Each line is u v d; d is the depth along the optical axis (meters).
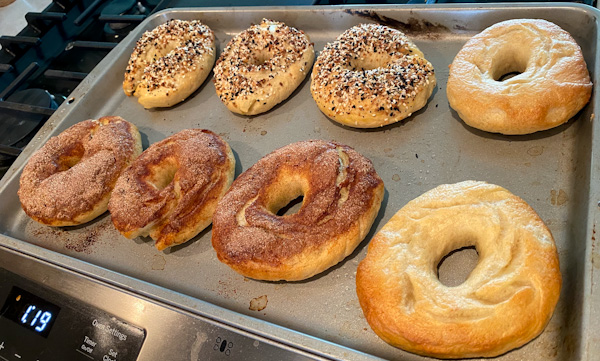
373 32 0.34
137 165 0.32
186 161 0.30
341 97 0.31
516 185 0.26
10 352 0.27
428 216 0.24
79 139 0.36
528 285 0.20
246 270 0.25
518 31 0.30
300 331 0.24
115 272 0.27
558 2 0.31
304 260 0.24
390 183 0.29
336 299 0.25
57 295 0.27
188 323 0.24
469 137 0.29
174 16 0.44
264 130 0.35
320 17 0.39
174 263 0.29
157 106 0.39
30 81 0.47
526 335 0.20
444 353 0.20
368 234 0.27
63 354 0.25
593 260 0.20
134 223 0.29
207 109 0.38
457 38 0.35
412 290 0.22
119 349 0.24
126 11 0.50
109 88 0.42
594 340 0.18
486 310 0.20
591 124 0.25
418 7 0.35
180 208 0.29
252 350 0.22
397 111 0.30
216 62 0.39
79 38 0.50
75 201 0.32
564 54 0.28
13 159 0.41
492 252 0.22
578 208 0.23
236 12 0.42
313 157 0.28
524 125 0.27
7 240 0.31
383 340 0.22
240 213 0.27
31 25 0.50
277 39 0.37
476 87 0.28
